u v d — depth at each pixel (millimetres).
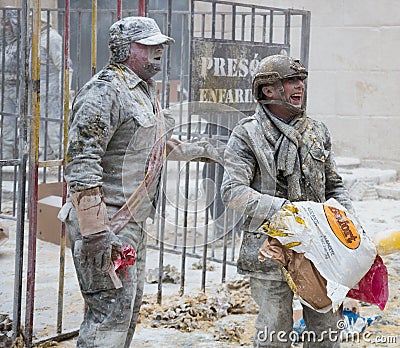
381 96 17766
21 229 6500
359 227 5160
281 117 5383
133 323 5508
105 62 19000
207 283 8766
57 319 6918
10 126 13641
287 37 9586
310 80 18359
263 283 5359
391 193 15852
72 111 5078
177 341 6941
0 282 8742
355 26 17859
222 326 7355
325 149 5551
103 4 18922
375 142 17844
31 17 6734
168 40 5219
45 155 12789
